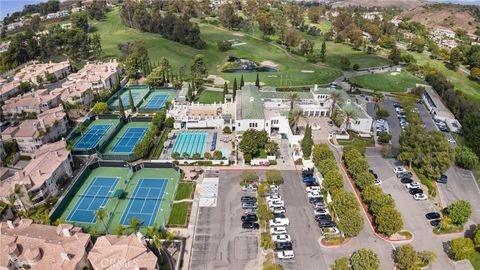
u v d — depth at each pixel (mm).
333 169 99938
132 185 104438
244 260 77875
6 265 71312
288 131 131125
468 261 77875
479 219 91125
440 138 105000
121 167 113938
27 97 154625
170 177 108500
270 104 148375
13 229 79688
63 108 146000
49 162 102750
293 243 82438
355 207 84812
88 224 89062
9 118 149750
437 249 81125
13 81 184750
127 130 141250
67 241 75188
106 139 128750
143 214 92375
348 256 78938
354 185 103125
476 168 114500
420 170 108250
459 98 166875
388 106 168875
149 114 156125
